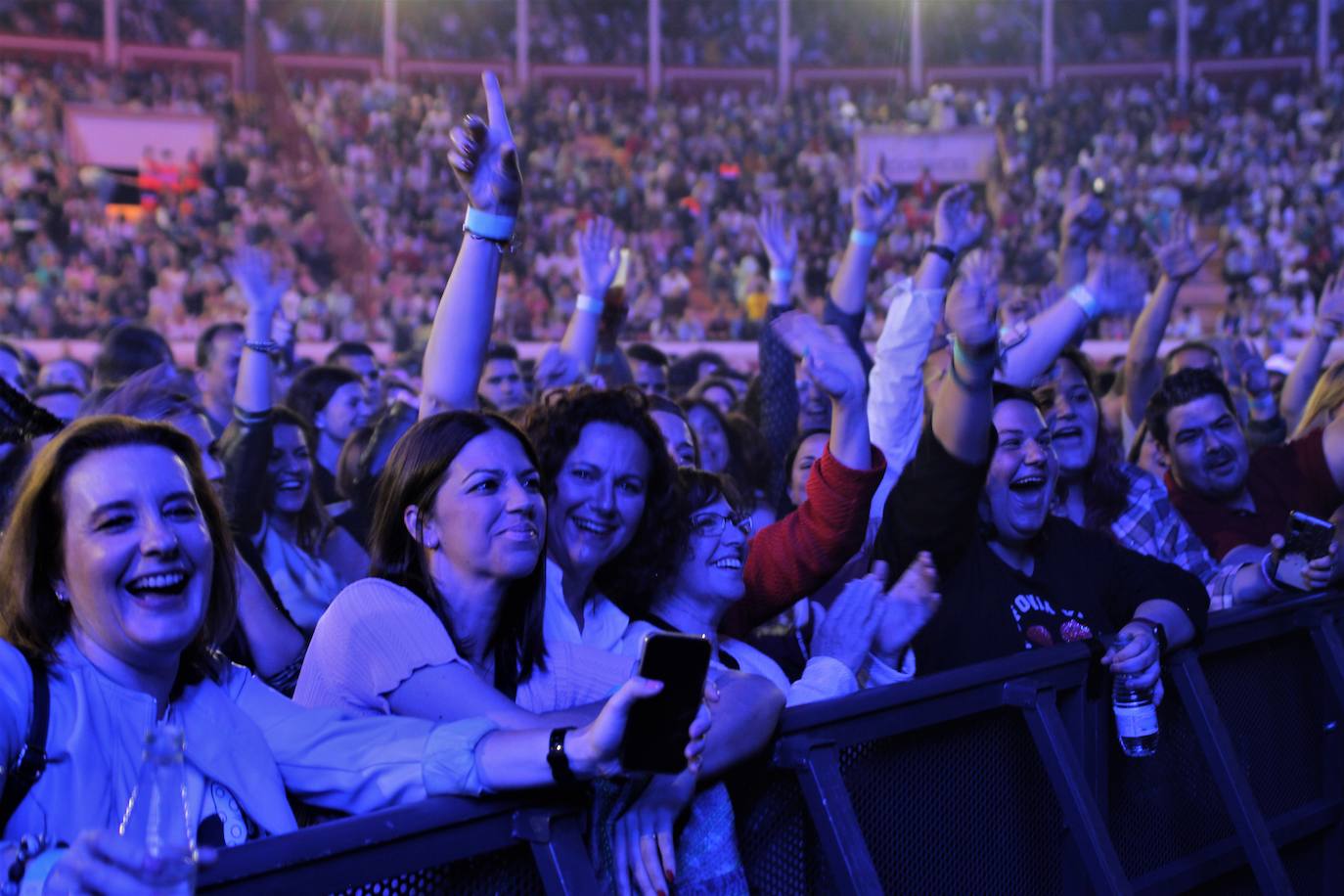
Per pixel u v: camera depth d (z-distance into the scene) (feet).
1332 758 11.81
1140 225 68.54
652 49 82.17
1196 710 9.87
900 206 69.92
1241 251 66.95
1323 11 77.87
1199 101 77.25
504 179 9.29
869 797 7.82
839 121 78.07
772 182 73.82
